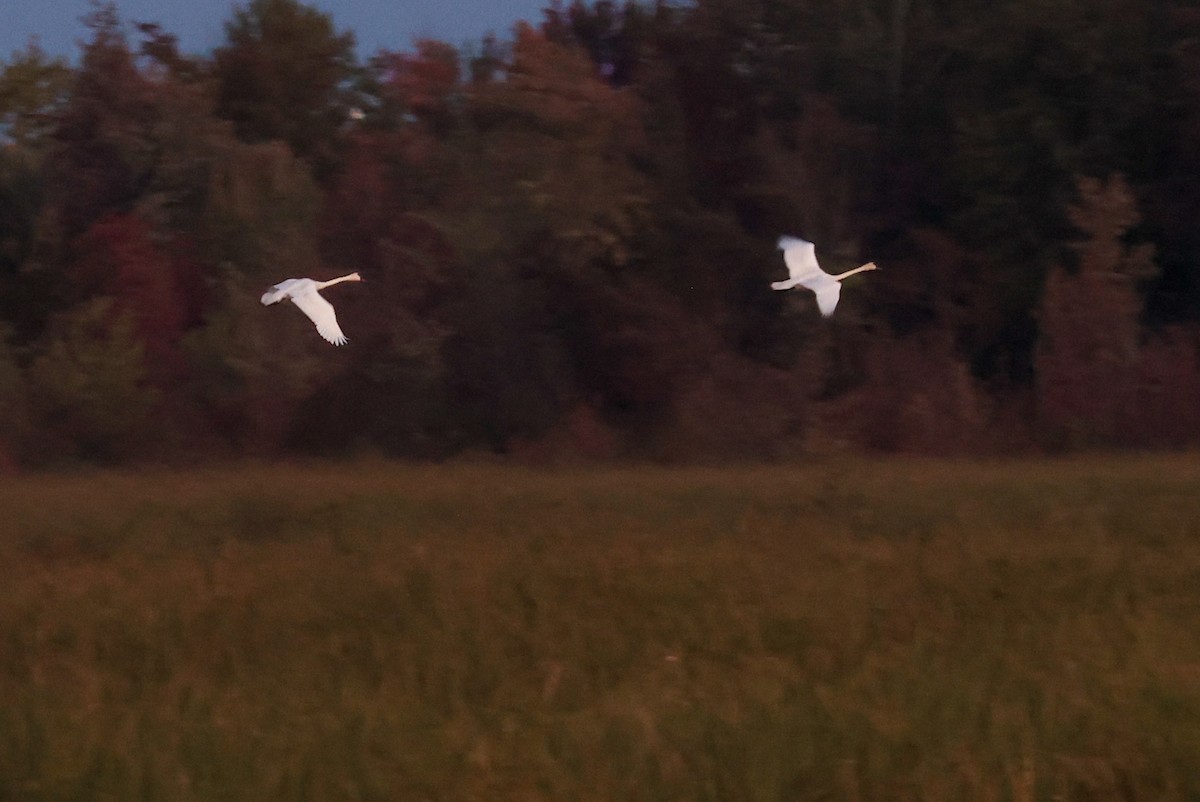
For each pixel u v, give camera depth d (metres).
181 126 32.84
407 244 31.86
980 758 7.46
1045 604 11.12
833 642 10.05
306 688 8.90
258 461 27.56
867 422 29.75
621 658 9.70
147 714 8.14
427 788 7.19
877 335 31.98
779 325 31.41
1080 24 32.91
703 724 7.88
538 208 30.75
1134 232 32.75
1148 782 7.39
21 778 7.34
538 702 8.61
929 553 13.38
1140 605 10.84
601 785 7.16
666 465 27.00
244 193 30.98
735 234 32.91
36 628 11.01
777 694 8.36
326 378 29.52
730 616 10.69
